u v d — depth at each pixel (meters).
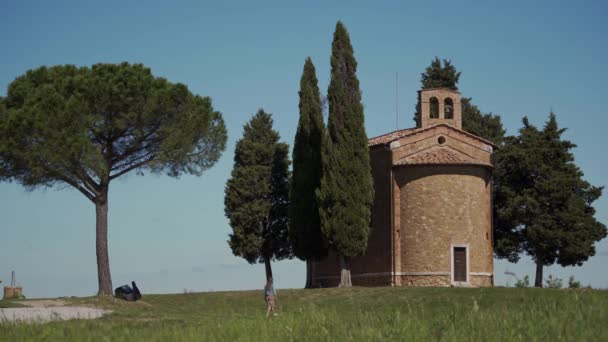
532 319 17.36
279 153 59.25
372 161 51.72
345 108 47.50
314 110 53.25
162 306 42.62
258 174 58.38
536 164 57.47
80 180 43.44
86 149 40.84
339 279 53.62
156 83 44.12
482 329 16.89
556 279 51.88
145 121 43.09
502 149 59.12
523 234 57.72
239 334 18.53
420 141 51.12
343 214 46.91
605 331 16.28
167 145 43.41
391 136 52.97
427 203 48.38
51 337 19.25
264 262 58.69
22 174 42.50
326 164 47.75
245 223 57.50
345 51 47.75
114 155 44.38
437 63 79.25
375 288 44.75
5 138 40.69
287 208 58.00
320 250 52.00
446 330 17.28
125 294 43.38
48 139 40.53
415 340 16.73
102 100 41.81
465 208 48.56
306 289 47.09
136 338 18.58
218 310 40.22
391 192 49.41
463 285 47.78
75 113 40.91
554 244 55.69
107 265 44.03
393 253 48.88
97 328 21.39
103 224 43.97
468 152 52.31
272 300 34.97
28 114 40.25
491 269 50.12
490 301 35.47
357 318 19.09
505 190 57.88
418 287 44.06
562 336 16.12
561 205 56.84
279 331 18.42
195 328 19.80
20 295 50.25
